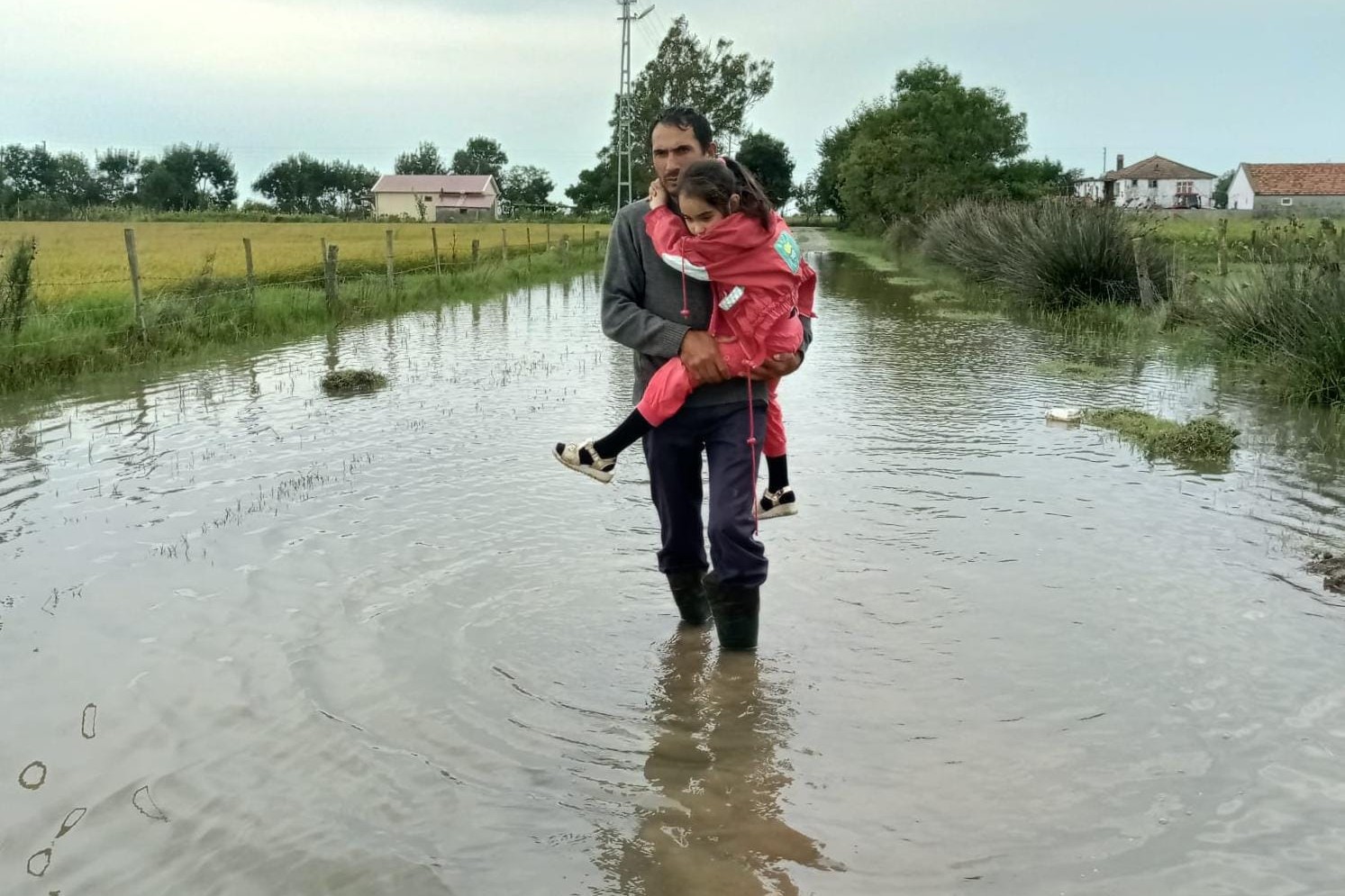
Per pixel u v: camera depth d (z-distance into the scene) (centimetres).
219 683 403
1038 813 320
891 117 4734
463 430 845
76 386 1075
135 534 578
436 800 329
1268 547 554
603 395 1011
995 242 2205
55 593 492
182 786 335
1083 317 1695
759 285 383
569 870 296
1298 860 295
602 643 439
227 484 678
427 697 392
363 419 891
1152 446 772
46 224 5684
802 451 766
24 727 370
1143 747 356
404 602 479
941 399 983
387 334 1568
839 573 517
